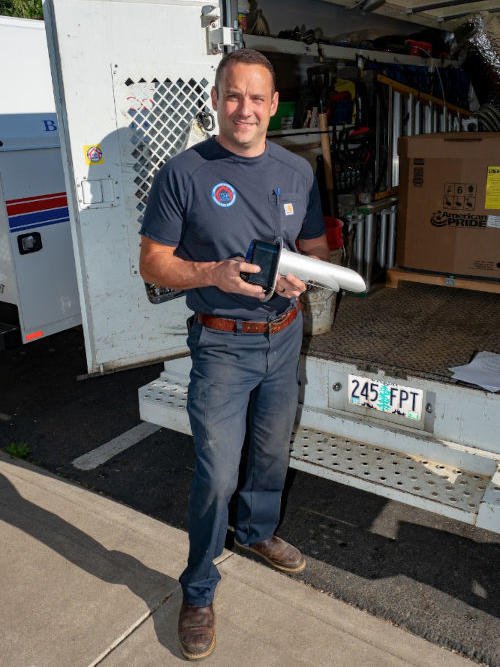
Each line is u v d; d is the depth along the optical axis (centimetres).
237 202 191
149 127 257
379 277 398
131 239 265
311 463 249
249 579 230
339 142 403
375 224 384
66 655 199
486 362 255
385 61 436
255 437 222
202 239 194
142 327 277
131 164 258
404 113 455
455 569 241
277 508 237
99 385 412
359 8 430
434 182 349
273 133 360
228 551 246
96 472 313
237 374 201
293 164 202
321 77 399
